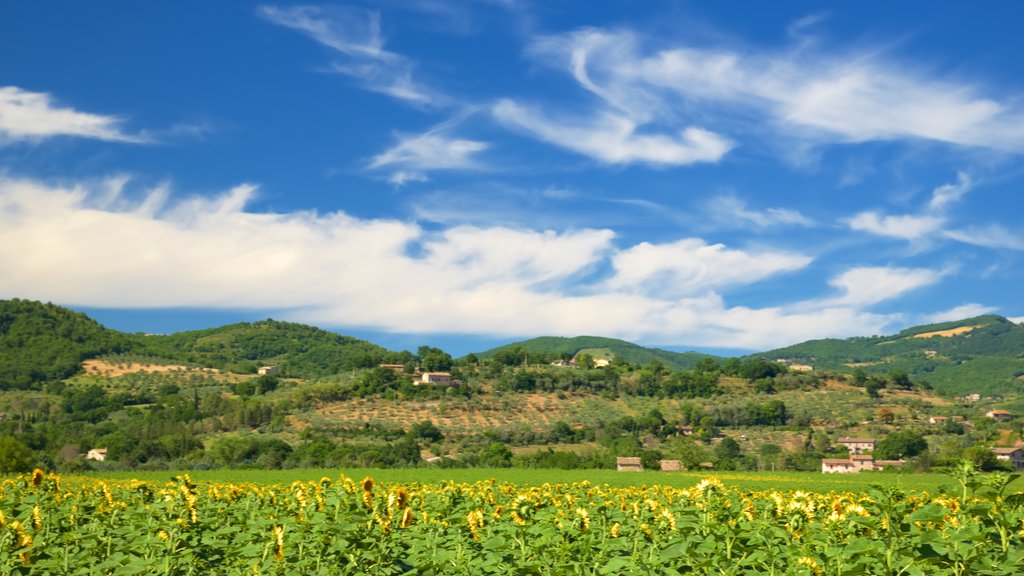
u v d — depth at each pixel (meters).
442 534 14.12
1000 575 9.25
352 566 11.83
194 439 154.25
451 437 183.50
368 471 100.88
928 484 76.69
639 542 12.89
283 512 16.33
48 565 11.71
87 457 149.25
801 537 12.71
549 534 12.71
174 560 12.31
